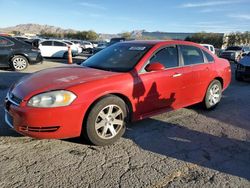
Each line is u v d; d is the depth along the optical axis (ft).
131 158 12.58
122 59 15.99
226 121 18.48
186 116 18.93
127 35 239.71
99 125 13.29
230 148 14.23
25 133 12.30
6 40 38.24
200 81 18.85
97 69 15.37
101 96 13.21
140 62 15.30
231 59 85.40
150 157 12.77
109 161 12.21
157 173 11.41
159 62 16.26
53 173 11.05
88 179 10.77
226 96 26.76
